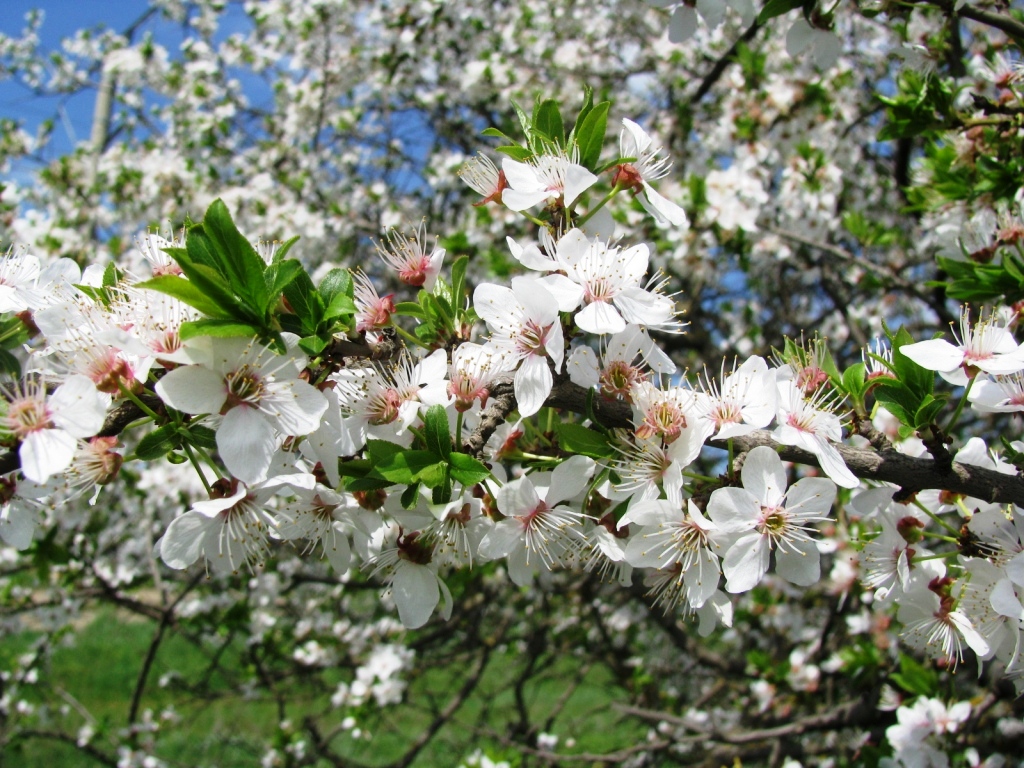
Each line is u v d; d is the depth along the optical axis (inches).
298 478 59.4
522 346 64.5
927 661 132.6
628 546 65.1
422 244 77.4
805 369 69.4
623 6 253.9
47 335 61.8
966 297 103.9
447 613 69.2
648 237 206.4
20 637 384.2
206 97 298.5
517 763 191.6
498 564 211.3
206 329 55.1
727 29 246.1
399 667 228.8
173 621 239.9
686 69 257.8
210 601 251.8
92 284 71.6
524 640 280.5
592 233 71.2
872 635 178.1
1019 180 116.1
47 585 250.5
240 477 56.2
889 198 263.7
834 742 190.2
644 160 72.7
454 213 281.6
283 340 58.3
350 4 285.7
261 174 267.6
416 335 71.8
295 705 358.6
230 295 56.4
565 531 67.4
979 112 126.4
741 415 64.9
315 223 247.1
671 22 106.0
